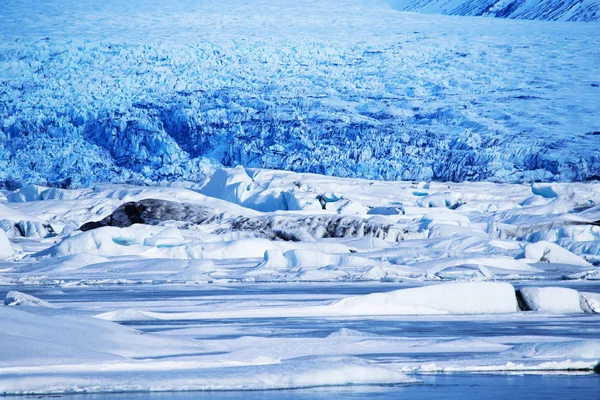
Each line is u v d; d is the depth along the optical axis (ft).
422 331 163.53
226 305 216.95
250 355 123.75
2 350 112.47
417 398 98.48
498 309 207.41
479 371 118.32
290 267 392.88
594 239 496.23
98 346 122.31
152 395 98.99
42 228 612.29
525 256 423.64
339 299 226.99
